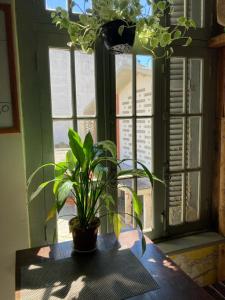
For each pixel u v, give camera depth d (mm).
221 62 1815
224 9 1554
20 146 1335
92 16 1232
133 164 1672
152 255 1188
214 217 1979
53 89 1450
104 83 1548
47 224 1502
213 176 1956
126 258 1159
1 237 1353
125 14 1169
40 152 1452
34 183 1454
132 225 1672
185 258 1823
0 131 1277
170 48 1547
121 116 1613
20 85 1376
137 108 1648
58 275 1035
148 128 1705
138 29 1224
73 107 1492
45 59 1411
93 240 1213
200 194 1936
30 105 1409
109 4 1165
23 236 1389
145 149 1710
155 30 1264
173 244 1799
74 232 1200
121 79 1592
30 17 1366
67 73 1465
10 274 1374
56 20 1249
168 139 1767
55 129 1478
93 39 1290
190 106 1827
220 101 1851
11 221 1361
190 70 1795
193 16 1769
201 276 1906
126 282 989
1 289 1371
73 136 1180
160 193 1792
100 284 977
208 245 1833
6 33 1239
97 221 1242
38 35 1386
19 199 1363
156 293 926
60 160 1500
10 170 1331
